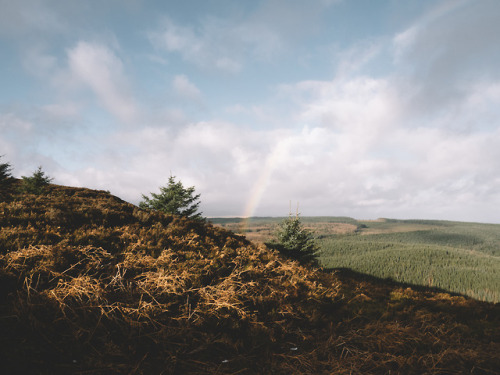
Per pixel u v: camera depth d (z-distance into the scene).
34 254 4.33
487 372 3.85
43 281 3.85
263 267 6.87
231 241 9.07
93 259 4.66
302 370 3.46
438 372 3.70
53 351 2.95
